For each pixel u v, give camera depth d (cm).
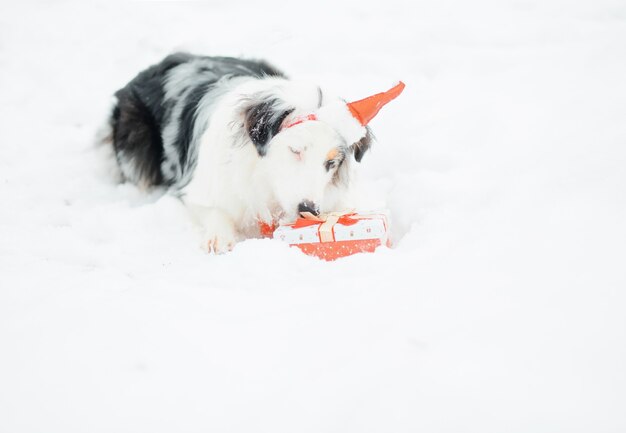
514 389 119
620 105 203
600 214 153
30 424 120
